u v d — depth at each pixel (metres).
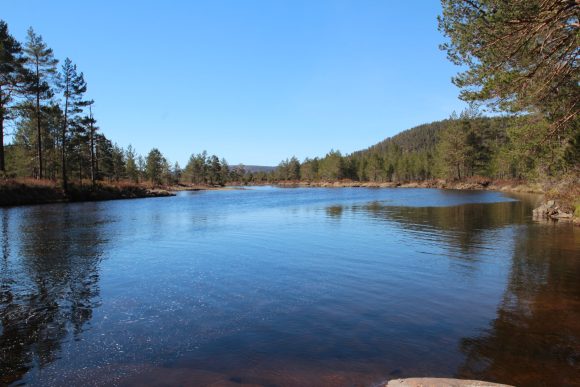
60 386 4.92
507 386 4.43
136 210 32.03
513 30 9.44
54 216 26.09
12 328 6.83
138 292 8.85
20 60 36.00
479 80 10.62
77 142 48.78
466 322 6.86
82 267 11.30
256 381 4.89
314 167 163.00
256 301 8.13
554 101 12.18
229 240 16.00
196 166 139.75
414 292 8.70
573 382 4.83
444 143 90.50
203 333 6.48
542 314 7.25
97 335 6.48
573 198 23.11
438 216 25.77
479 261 11.88
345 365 5.29
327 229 19.34
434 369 5.17
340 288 9.03
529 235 17.05
